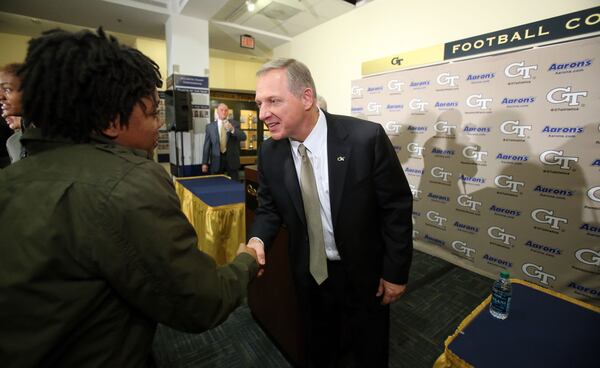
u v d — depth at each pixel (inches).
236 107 236.4
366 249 39.1
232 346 61.1
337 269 42.8
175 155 165.8
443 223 104.7
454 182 100.1
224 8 150.7
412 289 85.7
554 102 76.4
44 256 16.3
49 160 19.0
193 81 159.6
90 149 19.8
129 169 19.1
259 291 62.6
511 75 83.4
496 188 90.0
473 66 91.1
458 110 96.3
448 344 31.6
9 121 68.3
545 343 31.8
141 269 18.1
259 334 64.6
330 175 36.6
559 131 76.3
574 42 71.7
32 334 16.0
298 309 50.8
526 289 42.0
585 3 76.5
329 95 162.4
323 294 44.3
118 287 18.1
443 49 102.3
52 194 17.3
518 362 29.2
